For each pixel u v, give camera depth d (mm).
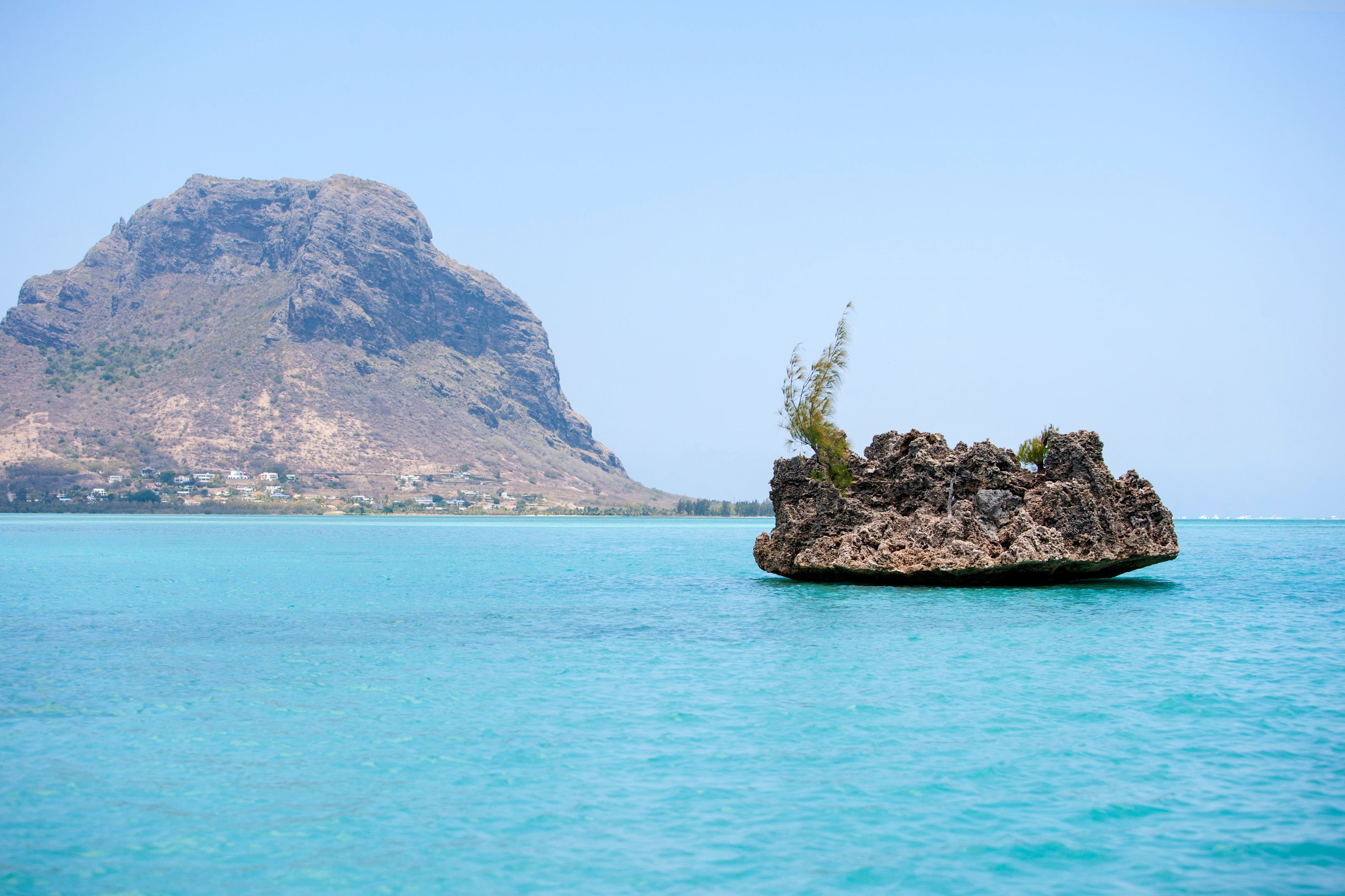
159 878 13664
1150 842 14953
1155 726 21641
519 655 31328
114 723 21906
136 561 86938
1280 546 125750
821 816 16031
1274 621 38969
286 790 17234
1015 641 33844
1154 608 43500
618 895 13125
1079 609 42969
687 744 20172
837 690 25438
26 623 40250
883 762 18938
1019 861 14250
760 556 58500
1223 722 21938
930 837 15180
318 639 35125
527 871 13898
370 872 13867
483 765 18672
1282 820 15797
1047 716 22516
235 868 13992
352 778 17875
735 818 15930
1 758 19109
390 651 32312
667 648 32750
